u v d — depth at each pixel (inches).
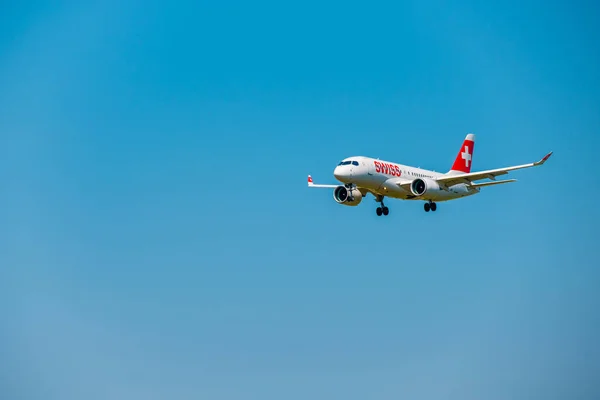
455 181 5142.7
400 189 5083.7
